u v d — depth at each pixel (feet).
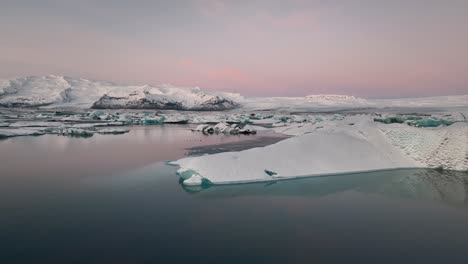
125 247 32.78
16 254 30.94
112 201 48.11
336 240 35.04
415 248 33.24
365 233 36.96
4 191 53.06
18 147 106.42
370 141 80.28
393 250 32.73
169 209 44.70
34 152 96.12
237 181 59.06
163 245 33.42
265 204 47.42
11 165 75.41
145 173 66.95
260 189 55.47
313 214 43.34
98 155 91.30
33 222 39.34
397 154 76.28
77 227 37.91
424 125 107.34
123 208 44.98
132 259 30.30
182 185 57.57
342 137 79.56
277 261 30.19
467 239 35.45
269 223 39.86
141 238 35.06
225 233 36.68
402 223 40.24
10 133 141.18
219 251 32.14
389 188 56.75
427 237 35.99
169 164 76.74
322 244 34.04
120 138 138.92
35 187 55.72
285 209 45.21
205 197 50.62
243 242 34.30
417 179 63.05
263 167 64.08
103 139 133.90
